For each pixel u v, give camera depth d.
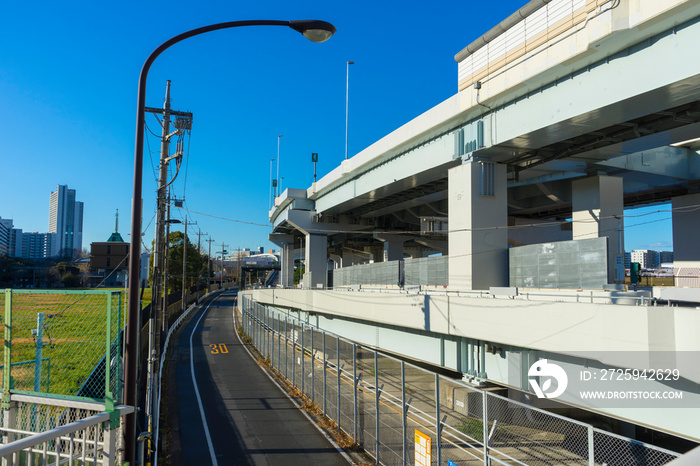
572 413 18.09
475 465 12.70
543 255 20.41
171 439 14.86
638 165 30.12
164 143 22.89
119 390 7.56
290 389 21.33
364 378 23.55
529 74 18.89
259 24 8.80
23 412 8.13
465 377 18.80
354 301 28.06
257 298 56.06
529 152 23.73
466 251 23.50
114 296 7.64
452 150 25.52
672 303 14.33
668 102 16.30
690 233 33.25
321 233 53.41
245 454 13.54
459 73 23.81
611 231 28.86
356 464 12.70
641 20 14.55
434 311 19.59
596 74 17.08
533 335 14.40
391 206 46.97
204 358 29.83
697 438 10.40
